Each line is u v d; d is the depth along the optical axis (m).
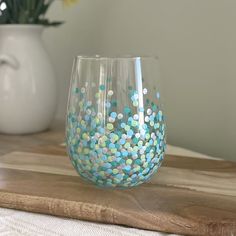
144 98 0.29
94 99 0.29
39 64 0.45
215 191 0.30
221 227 0.25
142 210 0.27
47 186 0.31
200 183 0.32
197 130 0.45
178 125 0.46
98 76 0.29
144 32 0.47
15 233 0.26
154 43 0.47
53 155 0.38
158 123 0.30
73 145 0.30
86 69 0.29
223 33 0.42
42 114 0.46
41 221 0.28
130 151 0.29
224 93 0.43
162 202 0.28
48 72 0.46
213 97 0.43
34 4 0.46
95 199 0.28
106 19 0.50
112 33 0.50
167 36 0.46
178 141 0.47
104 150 0.29
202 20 0.43
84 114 0.29
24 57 0.45
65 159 0.37
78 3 0.52
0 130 0.47
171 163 0.36
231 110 0.42
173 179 0.32
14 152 0.39
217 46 0.42
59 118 0.55
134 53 0.48
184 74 0.45
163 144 0.31
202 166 0.36
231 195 0.29
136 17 0.47
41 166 0.35
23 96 0.45
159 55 0.46
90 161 0.29
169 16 0.45
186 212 0.26
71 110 0.30
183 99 0.46
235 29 0.41
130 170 0.29
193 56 0.44
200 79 0.44
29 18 0.46
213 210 0.27
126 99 0.29
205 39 0.43
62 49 0.54
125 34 0.49
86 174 0.30
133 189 0.30
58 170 0.34
